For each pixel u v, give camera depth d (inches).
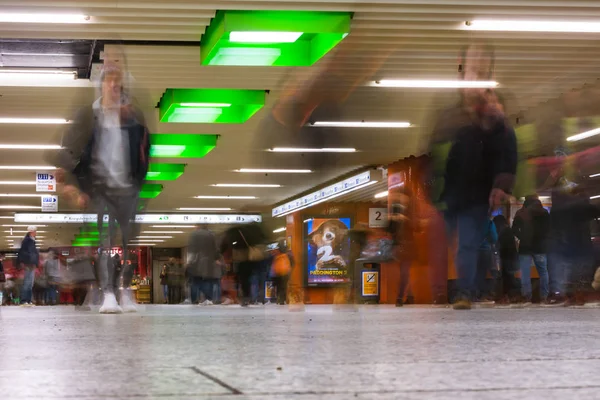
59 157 232.5
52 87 420.5
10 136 568.1
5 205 1062.4
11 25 326.3
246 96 454.9
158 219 1177.4
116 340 103.7
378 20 325.4
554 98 471.8
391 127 548.4
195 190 924.6
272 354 77.3
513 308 309.0
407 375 56.6
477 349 83.4
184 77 413.4
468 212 223.0
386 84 428.8
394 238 457.7
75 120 230.2
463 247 232.7
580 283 339.3
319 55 348.5
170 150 612.1
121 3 295.7
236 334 117.3
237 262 480.4
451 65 390.3
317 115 506.9
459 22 327.0
